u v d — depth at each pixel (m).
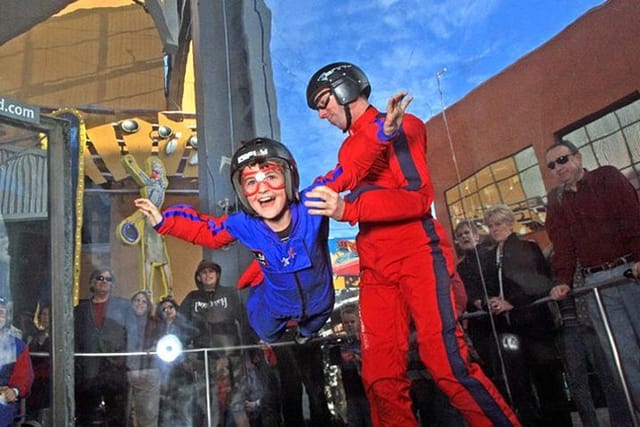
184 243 4.73
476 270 2.37
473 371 1.72
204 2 3.81
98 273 3.12
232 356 2.92
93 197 4.62
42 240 2.59
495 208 2.38
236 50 3.74
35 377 2.37
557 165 2.12
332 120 2.20
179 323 3.12
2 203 2.55
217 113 3.79
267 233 1.98
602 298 1.83
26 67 5.61
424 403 2.14
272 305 2.21
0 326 2.31
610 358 1.84
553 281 2.12
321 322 2.21
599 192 1.95
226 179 3.79
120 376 2.79
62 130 1.89
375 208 1.71
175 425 2.72
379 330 1.95
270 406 2.71
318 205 1.66
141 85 5.96
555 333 2.05
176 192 5.05
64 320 1.79
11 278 2.53
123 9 6.12
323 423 2.55
